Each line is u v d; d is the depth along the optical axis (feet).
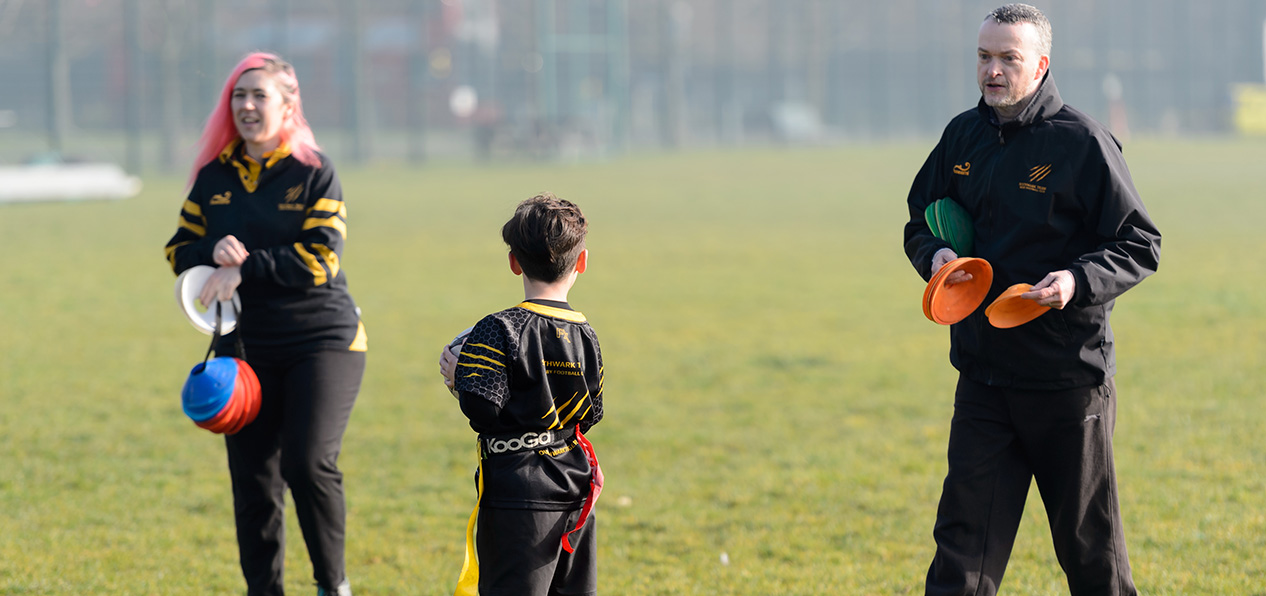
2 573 58.70
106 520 68.54
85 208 292.61
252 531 51.98
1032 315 41.63
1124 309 140.77
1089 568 44.27
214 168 52.85
